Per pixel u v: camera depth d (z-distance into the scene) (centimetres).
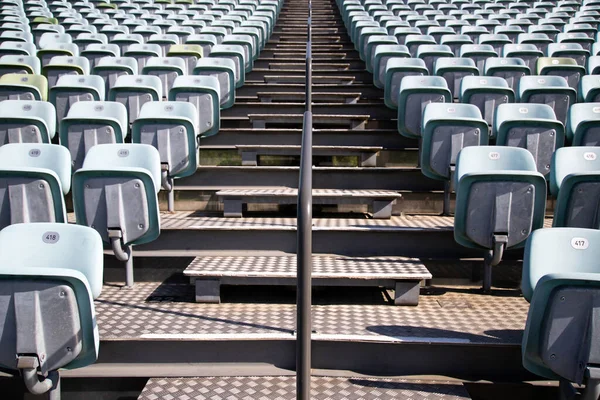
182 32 1013
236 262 388
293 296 376
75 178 340
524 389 296
